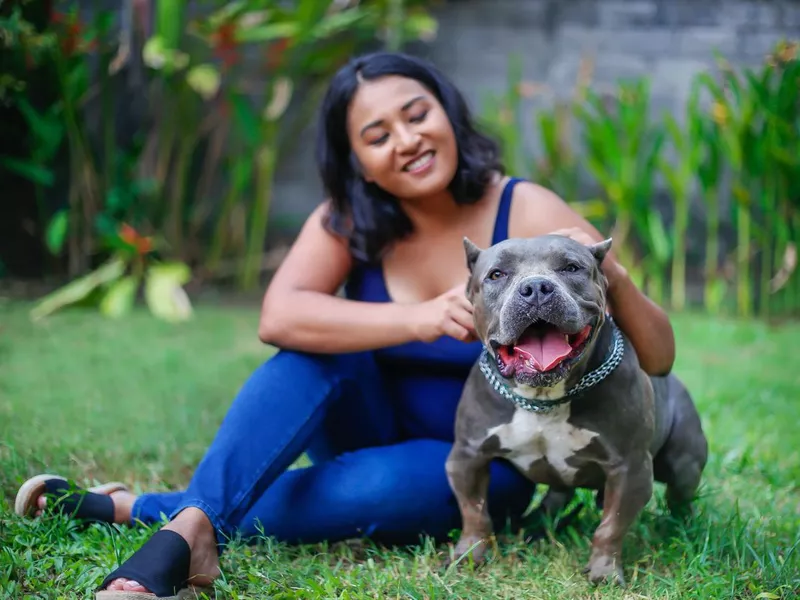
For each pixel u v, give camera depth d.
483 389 2.50
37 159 7.32
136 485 3.17
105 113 7.64
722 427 3.96
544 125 7.55
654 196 8.28
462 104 2.84
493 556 2.57
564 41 8.32
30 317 6.56
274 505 2.66
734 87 6.96
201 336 6.03
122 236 7.00
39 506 2.68
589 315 2.28
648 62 8.27
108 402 4.23
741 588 2.38
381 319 2.60
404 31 7.77
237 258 8.27
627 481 2.45
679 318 6.91
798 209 7.16
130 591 2.15
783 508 3.07
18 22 5.36
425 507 2.66
